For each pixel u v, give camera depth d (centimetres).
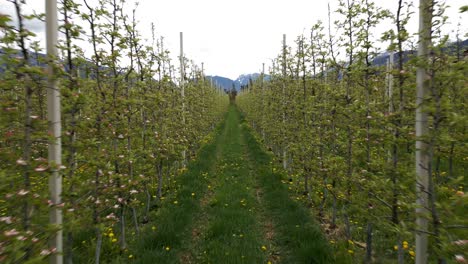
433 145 208
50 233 199
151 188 630
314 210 546
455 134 214
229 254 370
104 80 352
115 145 370
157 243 400
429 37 212
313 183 500
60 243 222
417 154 228
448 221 205
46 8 215
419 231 213
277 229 471
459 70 190
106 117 341
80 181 269
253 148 1177
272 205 561
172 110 663
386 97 379
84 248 381
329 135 468
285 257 388
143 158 477
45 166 199
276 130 906
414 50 261
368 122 322
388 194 269
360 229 449
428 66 209
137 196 596
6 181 183
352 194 364
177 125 749
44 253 188
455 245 177
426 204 222
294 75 726
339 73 453
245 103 2620
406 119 272
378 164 303
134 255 380
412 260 348
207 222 507
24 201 194
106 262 367
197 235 457
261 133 1527
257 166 909
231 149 1207
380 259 359
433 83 206
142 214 528
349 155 387
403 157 290
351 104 362
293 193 626
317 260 353
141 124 527
